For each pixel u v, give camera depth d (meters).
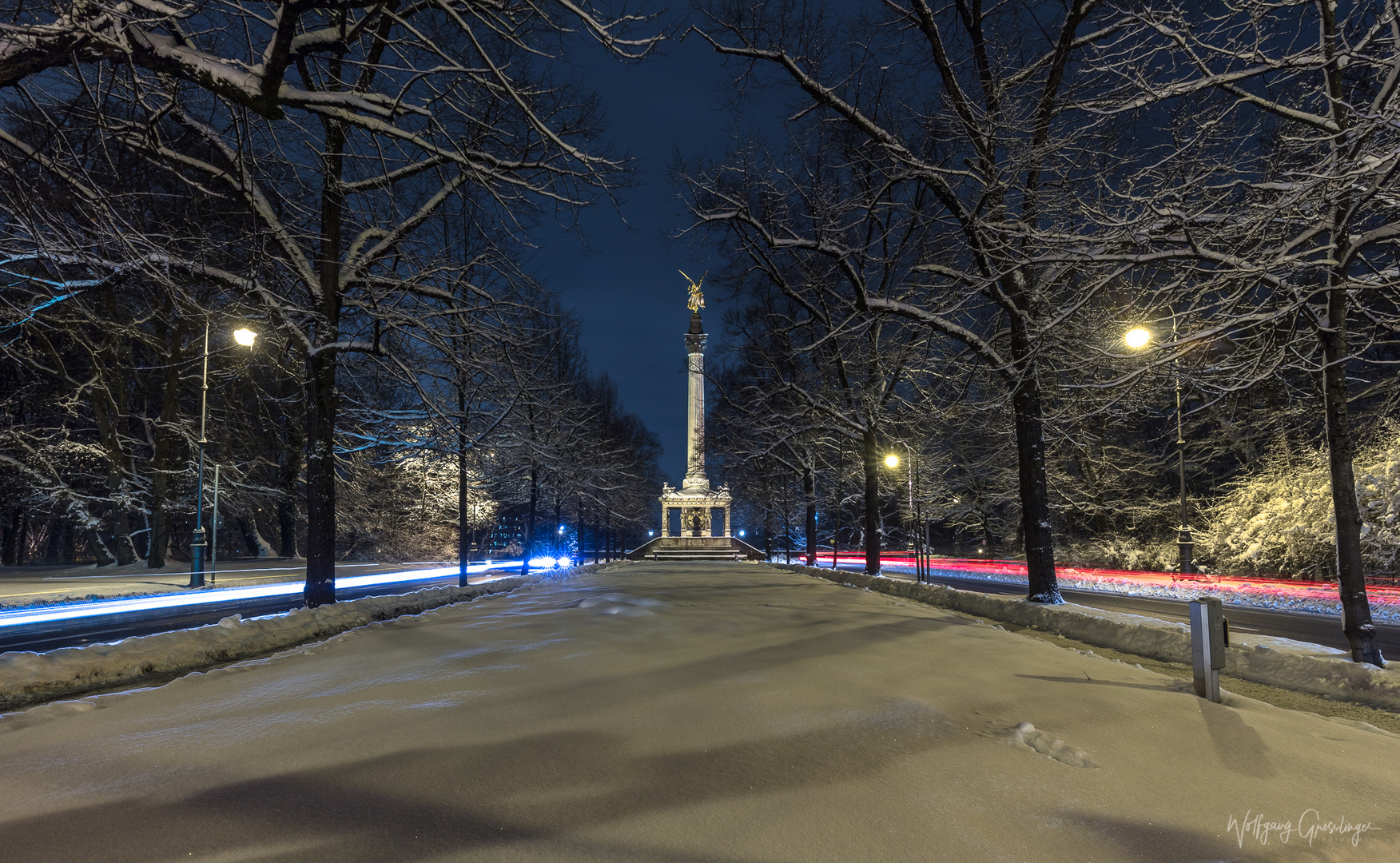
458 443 19.56
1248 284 8.39
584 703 5.88
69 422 33.41
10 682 6.86
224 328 22.62
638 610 12.45
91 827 3.52
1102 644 10.30
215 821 3.59
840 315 23.91
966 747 4.83
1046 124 11.80
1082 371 11.89
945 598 15.20
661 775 4.27
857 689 6.39
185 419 32.59
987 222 10.30
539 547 54.09
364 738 4.94
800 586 19.50
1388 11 7.10
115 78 8.47
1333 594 18.53
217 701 6.02
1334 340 8.36
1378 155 7.64
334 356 13.33
